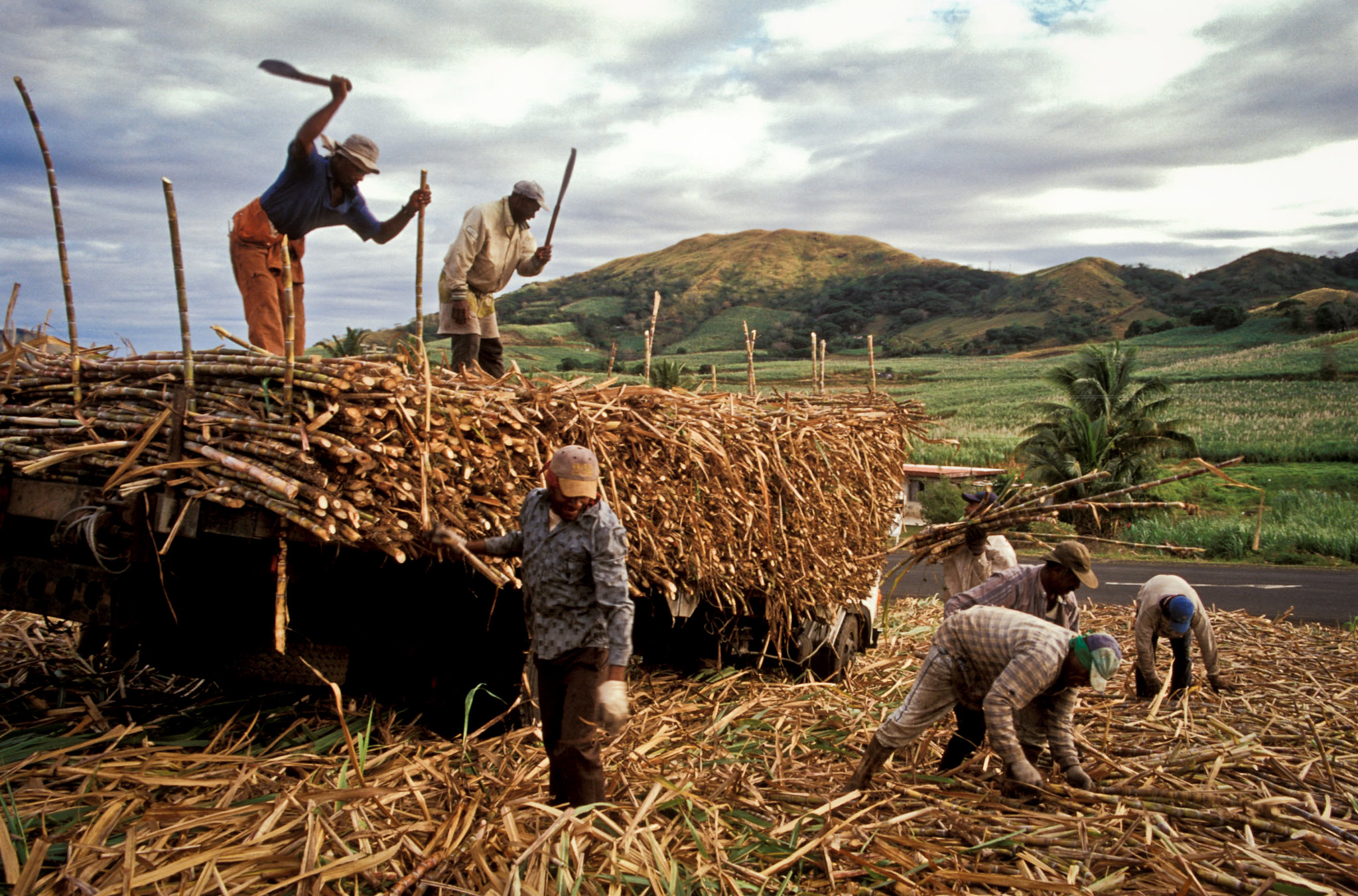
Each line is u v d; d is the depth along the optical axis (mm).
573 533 3580
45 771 3652
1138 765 4844
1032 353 156375
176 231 3607
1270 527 25047
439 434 3887
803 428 6359
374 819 3486
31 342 4625
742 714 5602
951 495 23844
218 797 3596
